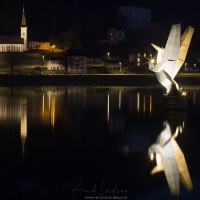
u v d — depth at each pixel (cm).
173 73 10581
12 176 5462
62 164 5894
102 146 6838
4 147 6719
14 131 7919
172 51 10262
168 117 9662
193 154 6394
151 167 5812
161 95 14812
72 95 14712
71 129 8138
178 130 8144
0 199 4878
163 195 5009
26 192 5025
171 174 5578
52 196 4972
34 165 5838
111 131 7975
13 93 15425
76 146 6819
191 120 9269
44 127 8325
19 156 6238
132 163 5956
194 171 5656
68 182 5297
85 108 11162
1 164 5875
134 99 13438
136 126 8512
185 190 5119
